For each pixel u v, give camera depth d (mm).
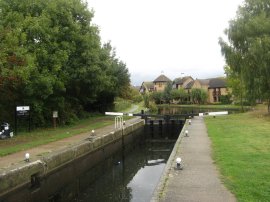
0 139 19031
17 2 23938
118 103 52656
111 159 22844
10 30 19812
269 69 29203
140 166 22297
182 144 16688
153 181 17750
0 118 22625
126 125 28641
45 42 23234
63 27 25625
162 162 23672
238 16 32750
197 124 27547
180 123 35938
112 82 40406
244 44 31547
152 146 32000
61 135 21047
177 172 10891
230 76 45688
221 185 9352
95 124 29391
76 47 27141
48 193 13828
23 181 12000
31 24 22344
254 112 39281
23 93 22172
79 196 15109
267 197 8172
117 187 16547
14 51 18797
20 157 13977
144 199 14289
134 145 30672
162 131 36438
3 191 10805
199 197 8398
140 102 78625
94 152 19359
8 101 23328
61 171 15039
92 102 39500
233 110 53906
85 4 28938
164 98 96500
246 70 31281
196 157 13289
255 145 15586
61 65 24297
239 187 8992
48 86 22094
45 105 25906
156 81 117875
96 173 19625
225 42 32906
